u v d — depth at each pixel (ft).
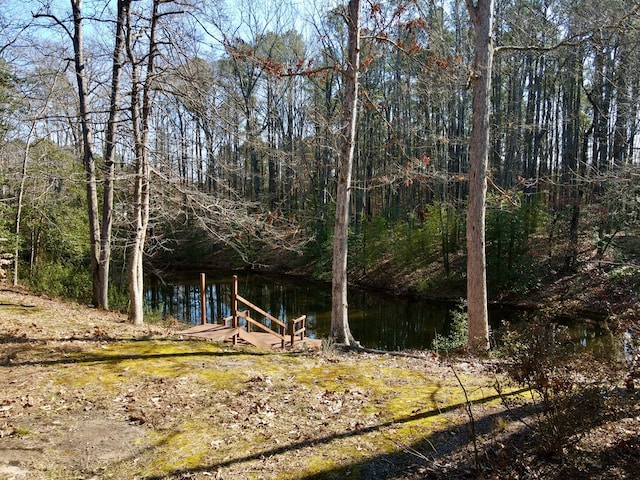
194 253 108.78
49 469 13.65
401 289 78.89
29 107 51.88
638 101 40.24
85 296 51.19
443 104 80.53
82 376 21.53
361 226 91.91
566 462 13.03
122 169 40.47
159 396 19.39
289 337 35.17
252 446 15.10
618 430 14.56
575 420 12.85
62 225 58.29
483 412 17.22
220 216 34.50
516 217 67.15
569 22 47.19
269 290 84.43
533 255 73.20
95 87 42.14
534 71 88.22
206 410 18.06
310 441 15.40
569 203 70.23
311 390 20.43
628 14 33.27
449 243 83.61
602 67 52.95
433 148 84.02
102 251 43.98
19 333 28.14
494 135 82.94
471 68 33.35
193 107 32.35
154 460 14.23
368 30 33.37
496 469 12.78
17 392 19.35
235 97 33.04
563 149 86.48
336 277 32.89
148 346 27.22
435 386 20.93
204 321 34.58
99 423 16.80
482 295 32.27
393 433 15.84
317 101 86.48
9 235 51.49
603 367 13.65
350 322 62.59
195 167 35.65
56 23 39.75
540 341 13.52
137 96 32.60
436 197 83.51
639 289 36.35
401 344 52.26
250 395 19.63
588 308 47.47
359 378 22.33
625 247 55.36
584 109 85.30
